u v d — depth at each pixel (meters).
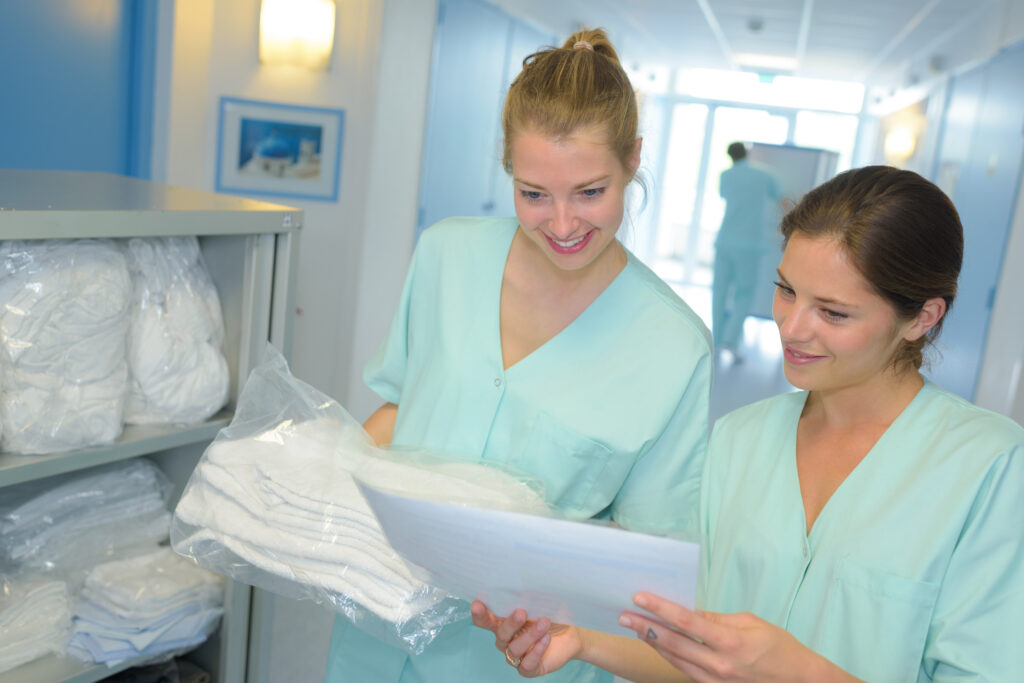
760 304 4.51
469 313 1.28
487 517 0.80
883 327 0.87
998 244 3.63
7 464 1.31
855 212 0.85
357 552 1.06
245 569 1.16
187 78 3.36
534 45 4.29
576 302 1.25
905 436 0.96
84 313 1.35
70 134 2.82
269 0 3.40
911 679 0.90
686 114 5.14
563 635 1.00
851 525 0.95
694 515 1.13
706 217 4.81
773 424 1.08
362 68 3.54
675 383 1.20
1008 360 3.52
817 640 0.94
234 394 1.67
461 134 3.86
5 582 1.47
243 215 1.50
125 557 1.64
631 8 4.55
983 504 0.88
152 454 1.77
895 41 4.46
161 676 1.67
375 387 1.45
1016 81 3.50
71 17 2.72
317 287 3.69
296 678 2.18
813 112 4.80
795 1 4.00
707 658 0.78
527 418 1.22
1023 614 0.85
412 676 1.24
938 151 4.35
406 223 3.65
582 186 1.04
